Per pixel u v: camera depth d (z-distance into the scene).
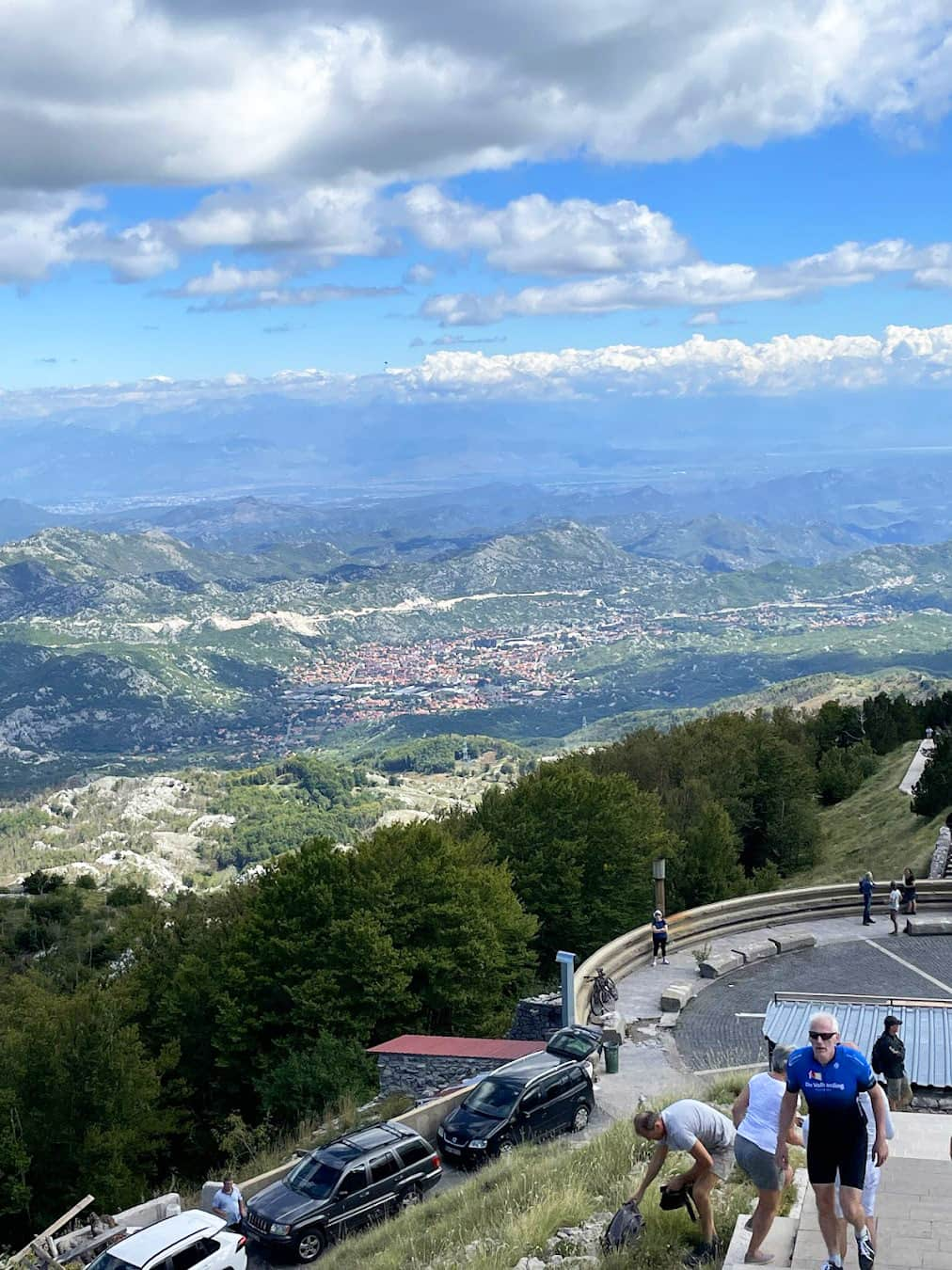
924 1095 24.78
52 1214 45.69
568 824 69.12
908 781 90.44
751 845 85.94
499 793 82.56
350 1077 45.69
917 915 45.38
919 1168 14.77
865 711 118.38
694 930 44.03
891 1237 12.79
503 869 63.03
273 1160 35.78
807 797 88.00
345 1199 26.45
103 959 118.00
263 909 58.81
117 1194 45.66
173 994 60.66
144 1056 56.78
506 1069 29.80
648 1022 36.66
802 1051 12.21
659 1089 31.11
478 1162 27.80
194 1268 24.00
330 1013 52.44
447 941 56.56
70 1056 47.25
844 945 43.22
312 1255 25.91
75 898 146.00
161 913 84.25
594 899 67.75
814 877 76.25
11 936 129.75
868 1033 27.75
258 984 56.06
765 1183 13.10
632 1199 15.71
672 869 70.81
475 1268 17.47
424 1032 55.12
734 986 39.50
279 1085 47.03
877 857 74.25
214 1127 54.56
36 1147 46.44
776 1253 13.32
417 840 63.25
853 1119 11.84
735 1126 15.40
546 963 67.38
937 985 38.41
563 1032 31.52
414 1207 25.41
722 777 86.75
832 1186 11.88
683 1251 15.03
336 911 57.09
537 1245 17.81
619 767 96.31
